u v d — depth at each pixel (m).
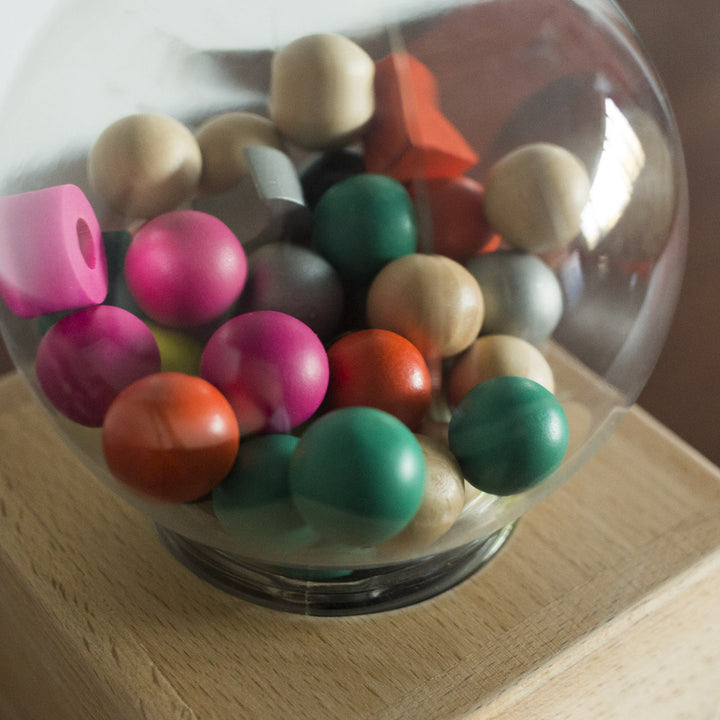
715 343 0.61
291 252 0.33
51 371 0.35
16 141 0.36
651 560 0.39
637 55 0.38
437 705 0.36
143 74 0.34
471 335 0.33
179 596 0.38
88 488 0.41
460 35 0.34
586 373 0.36
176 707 0.35
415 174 0.33
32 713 0.42
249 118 0.33
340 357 0.33
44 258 0.33
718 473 0.42
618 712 0.40
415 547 0.34
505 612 0.38
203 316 0.32
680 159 0.39
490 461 0.34
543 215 0.34
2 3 0.52
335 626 0.37
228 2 0.34
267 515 0.33
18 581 0.39
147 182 0.33
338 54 0.33
